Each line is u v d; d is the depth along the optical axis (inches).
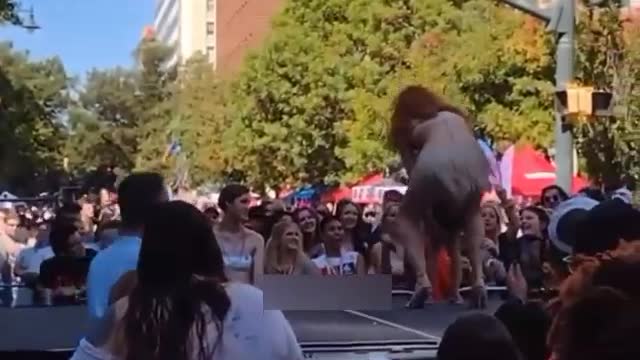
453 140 267.6
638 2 1147.3
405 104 273.4
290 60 2068.2
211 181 3198.8
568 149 625.0
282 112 2144.4
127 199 201.6
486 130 1213.1
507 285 299.7
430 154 266.7
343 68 1929.1
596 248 164.1
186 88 3609.7
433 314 251.3
